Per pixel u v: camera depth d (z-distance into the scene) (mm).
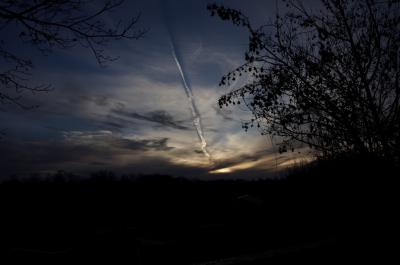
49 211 45781
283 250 12992
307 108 11727
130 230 22438
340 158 12016
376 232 11570
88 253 21578
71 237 34969
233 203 35312
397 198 11391
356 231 12562
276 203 26234
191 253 23312
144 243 24641
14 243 32375
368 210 12102
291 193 20828
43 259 22625
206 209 43406
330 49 11789
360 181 12000
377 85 11438
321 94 11695
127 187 57781
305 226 19734
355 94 11297
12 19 6445
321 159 12547
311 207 18625
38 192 52094
